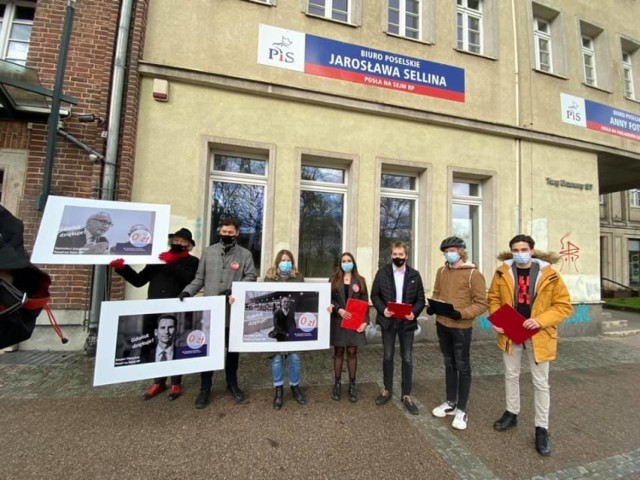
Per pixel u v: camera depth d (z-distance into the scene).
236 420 3.04
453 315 3.01
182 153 5.14
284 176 5.59
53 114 4.43
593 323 7.34
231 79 5.30
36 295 1.21
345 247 5.98
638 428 3.18
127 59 5.04
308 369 4.43
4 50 5.21
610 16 8.57
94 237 3.13
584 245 7.52
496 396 3.78
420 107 6.46
